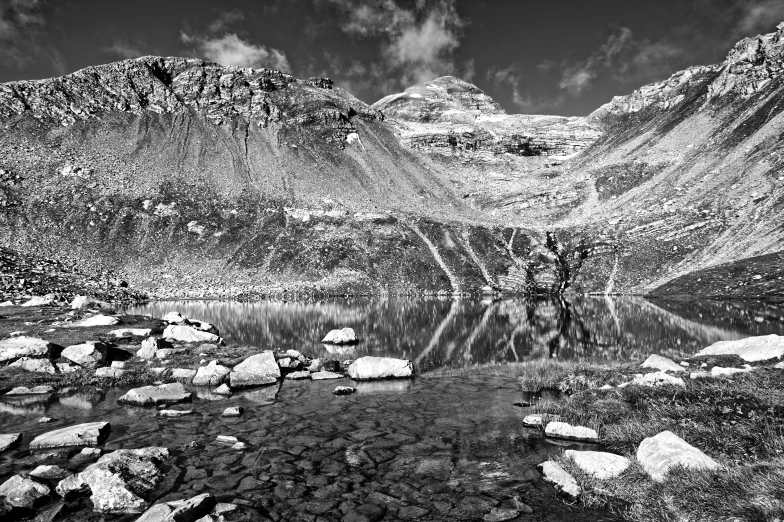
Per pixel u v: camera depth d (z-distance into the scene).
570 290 104.06
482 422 16.53
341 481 11.66
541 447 13.92
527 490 11.06
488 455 13.35
